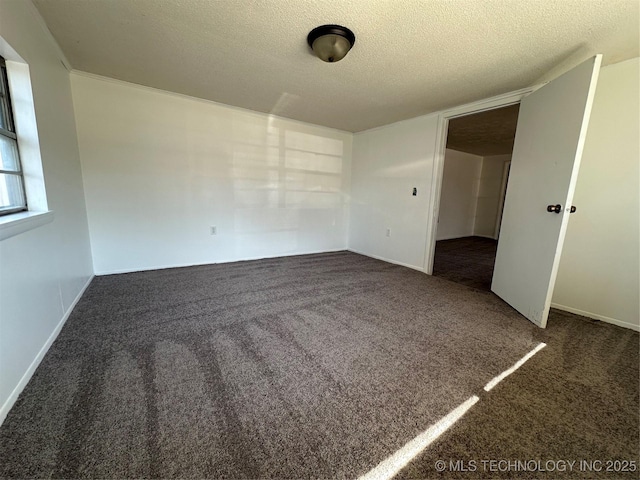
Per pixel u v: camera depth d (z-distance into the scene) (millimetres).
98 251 2910
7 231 1197
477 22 1612
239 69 2385
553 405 1286
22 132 1641
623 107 2066
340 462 985
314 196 4391
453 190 6359
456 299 2609
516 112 3326
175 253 3355
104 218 2887
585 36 1727
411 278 3279
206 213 3490
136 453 990
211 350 1659
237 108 3475
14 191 1599
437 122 3334
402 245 3877
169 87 2887
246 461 977
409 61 2111
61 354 1572
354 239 4734
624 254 2117
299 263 3854
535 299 2123
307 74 2422
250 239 3902
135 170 2979
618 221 2133
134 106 2875
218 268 3428
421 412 1226
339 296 2623
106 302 2309
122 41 1985
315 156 4281
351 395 1317
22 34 1530
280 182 4016
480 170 6859
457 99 2889
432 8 1503
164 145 3094
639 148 2021
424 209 3549
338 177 4602
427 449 1047
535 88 2473
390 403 1274
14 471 915
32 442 1019
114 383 1346
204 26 1769
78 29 1846
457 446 1062
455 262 4184
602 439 1107
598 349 1780
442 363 1594
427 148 3469
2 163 1513
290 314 2195
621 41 1771
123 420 1130
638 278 2061
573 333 1991
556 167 1974
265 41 1921
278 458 992
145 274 3066
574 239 2348
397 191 3910
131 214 3023
